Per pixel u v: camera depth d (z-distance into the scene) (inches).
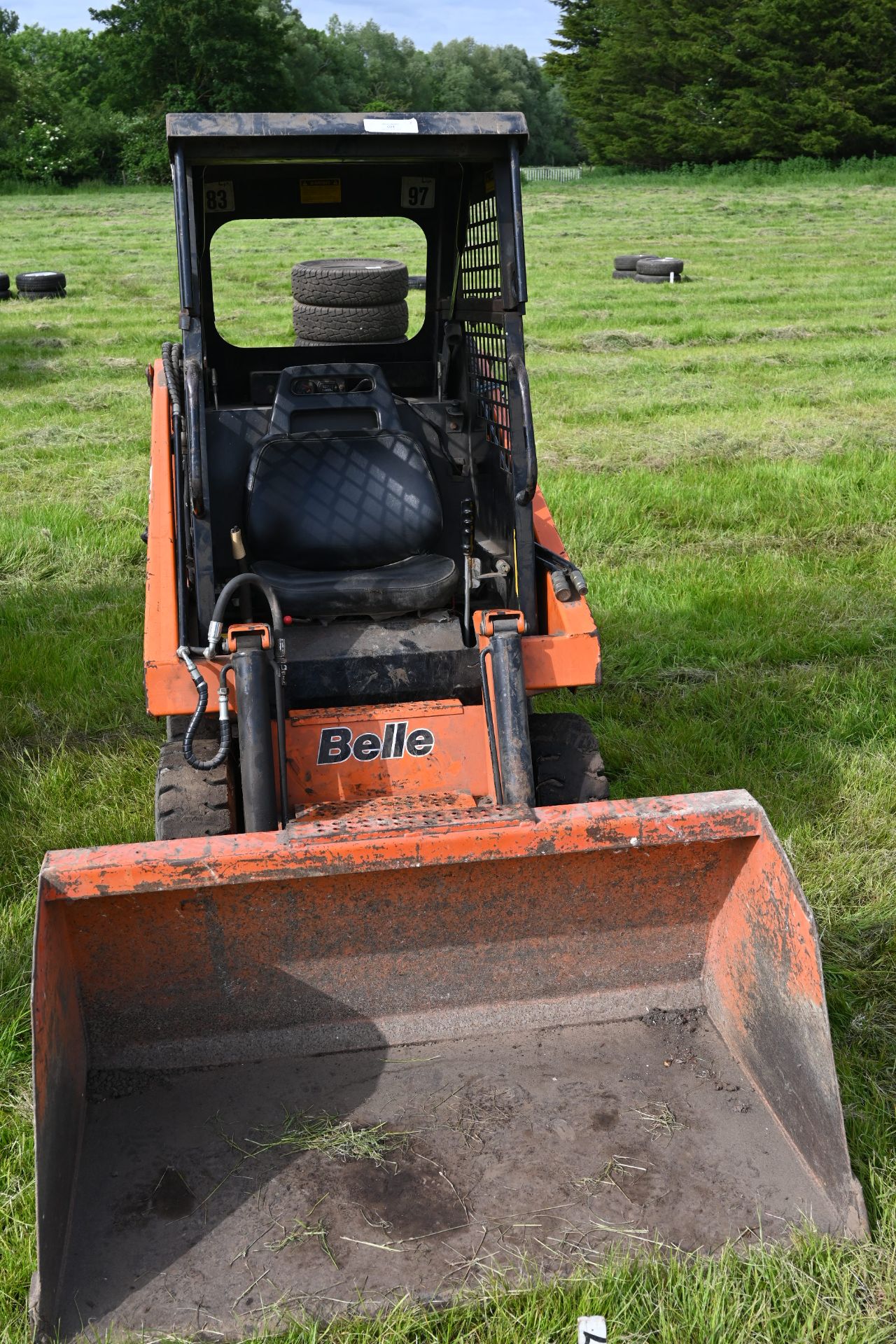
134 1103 125.3
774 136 2167.8
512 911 129.6
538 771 156.0
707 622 264.5
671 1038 133.6
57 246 1175.6
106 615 269.0
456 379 190.5
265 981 128.3
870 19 2025.1
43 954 107.7
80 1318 103.0
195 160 145.3
